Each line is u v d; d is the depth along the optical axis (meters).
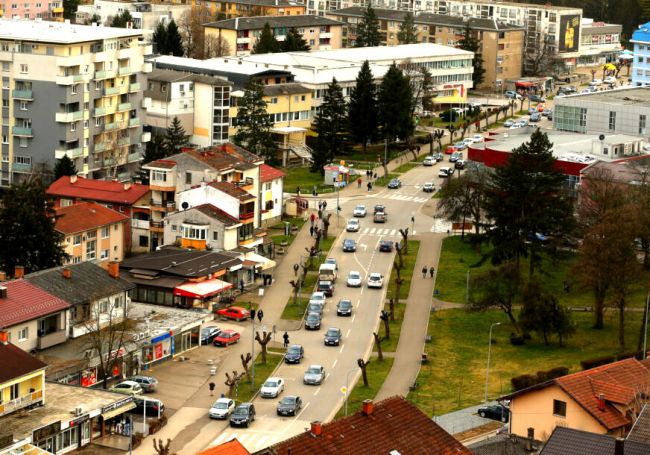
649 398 180.38
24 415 198.50
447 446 169.88
